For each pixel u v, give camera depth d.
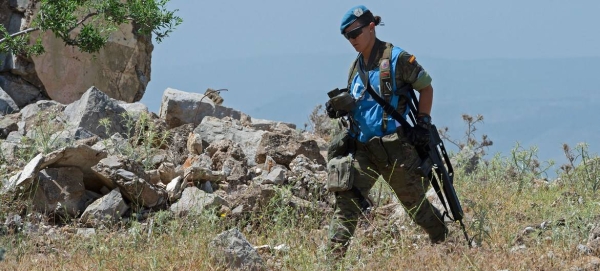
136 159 13.74
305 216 11.61
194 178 12.91
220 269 8.87
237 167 13.95
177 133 16.50
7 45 24.14
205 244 9.73
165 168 13.06
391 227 10.87
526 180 15.57
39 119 16.03
